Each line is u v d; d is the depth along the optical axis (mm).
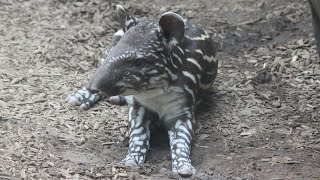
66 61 14461
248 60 14938
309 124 12344
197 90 11789
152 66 10516
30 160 10648
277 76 14133
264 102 13148
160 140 11812
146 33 10594
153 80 10625
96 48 15180
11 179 9961
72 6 17203
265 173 10727
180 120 11320
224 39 15930
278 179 10508
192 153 11367
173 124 11422
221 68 14570
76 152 11148
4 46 14891
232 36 16078
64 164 10625
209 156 11289
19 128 11695
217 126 12289
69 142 11469
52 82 13547
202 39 12047
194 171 10648
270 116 12656
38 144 11219
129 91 10508
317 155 11312
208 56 12117
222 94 13461
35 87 13273
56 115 12344
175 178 10445
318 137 11906
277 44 15508
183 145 11016
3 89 13039
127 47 10430
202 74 11891
